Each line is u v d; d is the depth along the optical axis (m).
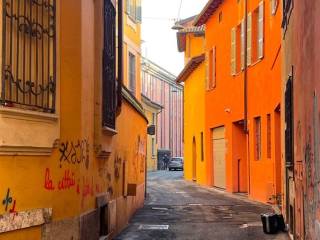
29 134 6.43
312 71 7.00
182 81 42.53
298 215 9.30
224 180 26.17
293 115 10.17
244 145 23.88
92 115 8.61
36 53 6.77
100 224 10.07
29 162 6.51
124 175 13.00
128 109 13.91
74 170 7.53
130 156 14.62
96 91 8.80
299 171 9.01
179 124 81.50
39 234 6.68
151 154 63.75
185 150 41.19
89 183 8.43
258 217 15.27
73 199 7.48
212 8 27.27
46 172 6.83
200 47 38.06
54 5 7.09
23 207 6.38
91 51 8.47
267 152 18.36
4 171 6.09
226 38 24.92
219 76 26.61
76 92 7.57
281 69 14.11
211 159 29.33
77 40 7.60
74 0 7.56
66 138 7.32
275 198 16.72
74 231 7.45
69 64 7.45
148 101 56.12
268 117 18.30
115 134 10.56
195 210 17.30
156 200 21.22
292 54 10.22
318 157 6.47
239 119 22.56
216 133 28.00
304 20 7.93
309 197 7.49
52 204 6.94
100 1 8.87
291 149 10.74
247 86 21.14
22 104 6.40
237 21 22.77
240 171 23.92
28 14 6.62
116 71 11.17
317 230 6.45
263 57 18.70
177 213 16.39
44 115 6.70
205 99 30.41
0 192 6.02
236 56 23.08
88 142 8.30
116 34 11.36
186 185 32.44
